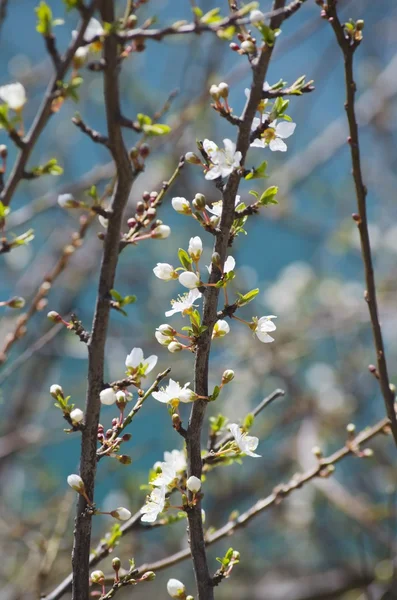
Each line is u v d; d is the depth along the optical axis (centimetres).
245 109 244
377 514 717
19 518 800
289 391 925
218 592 864
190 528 247
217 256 242
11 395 946
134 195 798
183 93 793
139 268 1055
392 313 974
